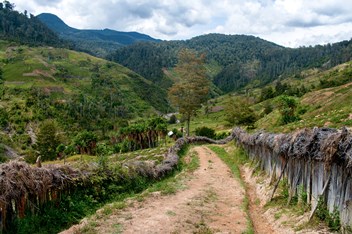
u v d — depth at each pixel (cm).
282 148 1323
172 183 1712
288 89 15162
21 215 941
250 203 1441
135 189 1527
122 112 16762
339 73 15700
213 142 5041
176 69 7469
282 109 5372
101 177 1363
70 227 1033
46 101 14812
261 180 1712
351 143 862
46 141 8438
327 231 894
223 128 9325
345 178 867
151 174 1750
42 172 1040
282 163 1364
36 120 12862
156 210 1184
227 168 2341
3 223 886
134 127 6662
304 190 1132
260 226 1144
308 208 1063
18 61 19962
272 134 1733
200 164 2527
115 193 1400
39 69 18950
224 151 3456
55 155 8238
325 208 966
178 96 7381
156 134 6731
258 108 12581
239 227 1066
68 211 1118
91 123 13912
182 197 1408
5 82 16900
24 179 957
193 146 4272
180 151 3391
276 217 1143
